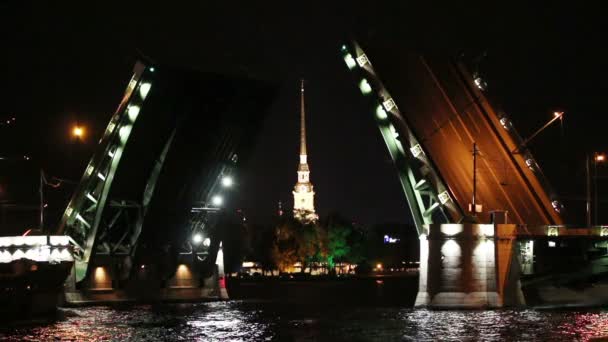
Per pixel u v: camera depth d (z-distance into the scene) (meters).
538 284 66.06
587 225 70.25
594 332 51.66
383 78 61.62
